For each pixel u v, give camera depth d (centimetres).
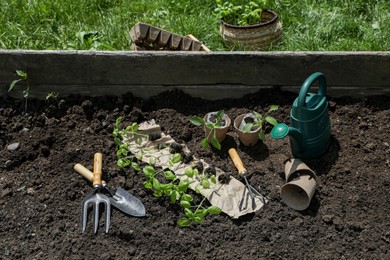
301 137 215
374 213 204
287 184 206
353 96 244
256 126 225
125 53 239
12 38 289
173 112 241
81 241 199
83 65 241
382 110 240
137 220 204
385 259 191
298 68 239
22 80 245
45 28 302
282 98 243
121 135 230
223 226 202
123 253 195
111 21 301
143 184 209
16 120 240
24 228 204
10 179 219
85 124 238
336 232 199
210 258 194
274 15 295
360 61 236
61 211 208
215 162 223
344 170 217
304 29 298
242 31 281
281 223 202
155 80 244
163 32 259
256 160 224
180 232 200
